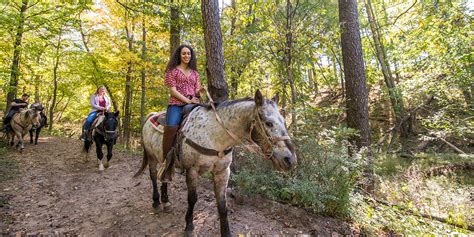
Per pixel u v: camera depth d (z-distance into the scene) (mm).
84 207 4812
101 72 14039
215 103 3307
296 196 4750
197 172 3346
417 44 9750
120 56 12406
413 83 9992
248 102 3002
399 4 13672
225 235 3357
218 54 5801
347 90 7277
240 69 8836
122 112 18594
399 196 6668
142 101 13070
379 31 14750
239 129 2998
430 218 5285
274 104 2807
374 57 18531
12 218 4301
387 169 9656
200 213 4383
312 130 5727
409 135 14602
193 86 3854
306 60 6648
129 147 13867
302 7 6586
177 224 4102
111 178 6469
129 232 3926
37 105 9688
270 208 4574
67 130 22062
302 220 4336
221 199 3377
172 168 3605
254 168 5383
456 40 8086
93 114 7551
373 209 5273
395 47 11578
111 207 4781
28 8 11562
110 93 15859
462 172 9594
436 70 8836
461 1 9234
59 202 5031
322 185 4805
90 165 7660
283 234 3959
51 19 11633
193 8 8406
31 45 11859
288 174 5059
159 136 3977
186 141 3299
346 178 4887
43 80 16781
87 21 12828
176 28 9023
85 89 19078
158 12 8406
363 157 5215
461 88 9086
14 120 9164
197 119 3301
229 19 9578
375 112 17875
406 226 4750
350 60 7230
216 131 3131
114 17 12344
